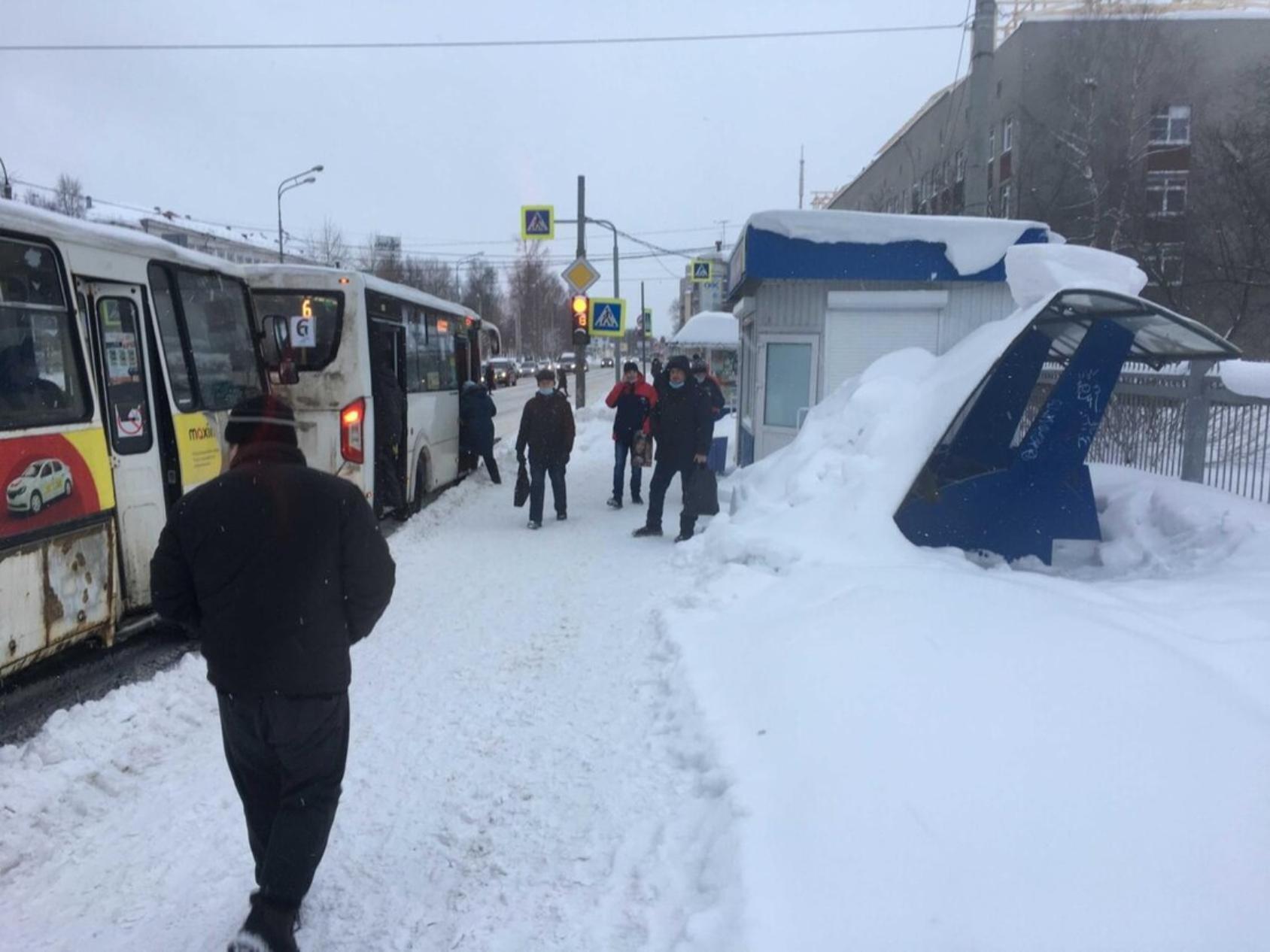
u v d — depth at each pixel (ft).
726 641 19.06
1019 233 36.24
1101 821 10.63
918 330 38.06
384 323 37.63
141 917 11.55
